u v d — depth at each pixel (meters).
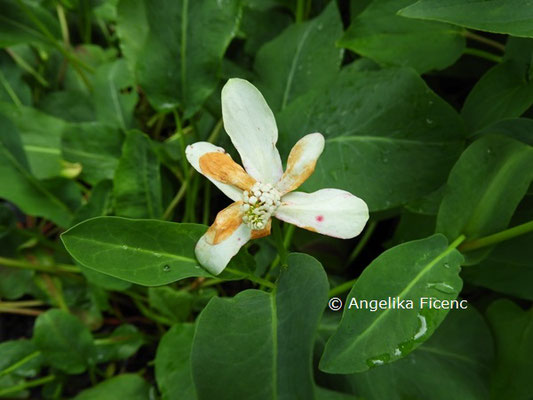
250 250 0.18
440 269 0.11
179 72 0.17
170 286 0.18
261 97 0.10
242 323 0.11
